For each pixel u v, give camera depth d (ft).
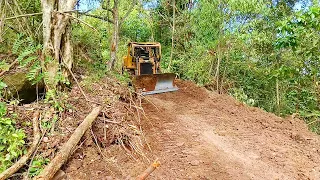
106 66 24.03
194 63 36.50
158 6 49.24
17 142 11.59
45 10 15.44
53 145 12.44
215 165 15.01
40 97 15.78
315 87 26.40
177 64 41.60
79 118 14.51
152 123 19.65
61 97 15.17
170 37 47.52
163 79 29.17
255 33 32.48
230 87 35.65
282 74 25.09
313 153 17.52
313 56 24.02
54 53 15.60
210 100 27.63
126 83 21.99
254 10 31.53
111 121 15.46
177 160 15.12
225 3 32.45
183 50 44.04
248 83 36.58
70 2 16.08
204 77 35.60
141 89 26.81
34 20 19.15
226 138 18.80
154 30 52.06
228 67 36.70
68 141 12.53
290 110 31.99
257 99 35.88
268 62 36.19
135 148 14.89
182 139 17.88
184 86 31.86
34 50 14.61
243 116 23.76
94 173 12.38
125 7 38.83
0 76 14.19
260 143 18.40
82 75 19.44
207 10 33.01
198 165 14.80
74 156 12.88
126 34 50.62
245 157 16.29
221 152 16.66
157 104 24.56
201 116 22.81
